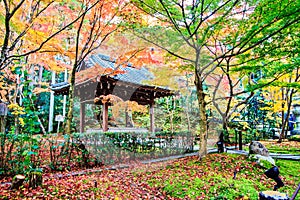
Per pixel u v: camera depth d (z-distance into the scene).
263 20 5.12
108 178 5.39
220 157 6.96
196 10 5.09
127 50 6.57
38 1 5.45
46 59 7.37
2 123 7.41
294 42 5.30
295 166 6.51
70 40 8.49
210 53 7.76
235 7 5.17
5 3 4.26
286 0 4.43
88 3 5.88
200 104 7.17
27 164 4.54
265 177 5.45
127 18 5.86
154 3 5.09
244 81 8.65
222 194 4.32
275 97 13.11
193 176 5.45
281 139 13.02
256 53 6.03
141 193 4.58
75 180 4.98
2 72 7.65
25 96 4.60
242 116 16.09
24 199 3.63
